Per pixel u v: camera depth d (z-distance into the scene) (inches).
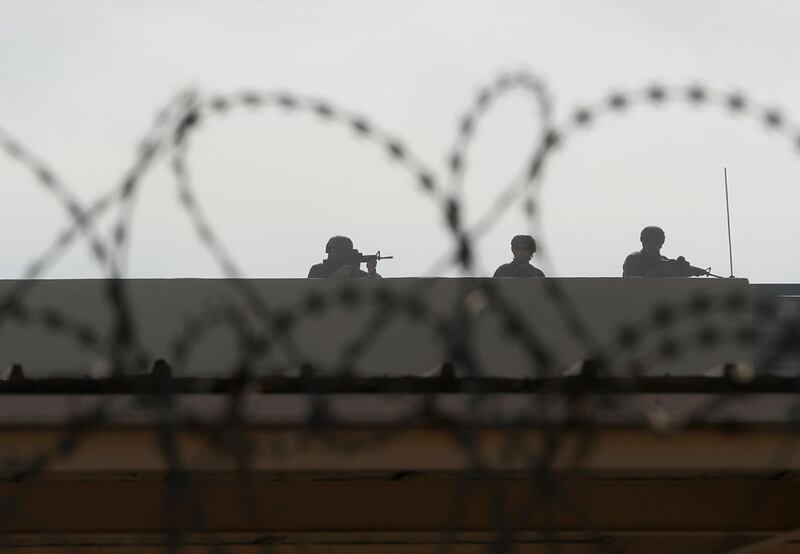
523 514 551.8
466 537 887.7
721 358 951.6
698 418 658.8
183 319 1015.6
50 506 842.2
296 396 684.1
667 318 541.0
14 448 709.3
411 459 705.0
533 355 540.1
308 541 913.5
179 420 543.8
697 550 960.3
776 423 721.6
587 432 575.2
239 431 549.0
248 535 852.6
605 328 1019.3
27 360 1009.5
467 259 526.0
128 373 531.2
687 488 874.1
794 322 542.6
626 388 560.7
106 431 700.7
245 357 537.6
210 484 816.9
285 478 830.5
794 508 877.2
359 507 856.9
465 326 528.7
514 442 547.8
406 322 985.5
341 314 994.7
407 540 911.0
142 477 778.8
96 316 1013.8
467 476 677.9
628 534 874.1
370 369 984.3
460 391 698.8
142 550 927.7
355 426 695.7
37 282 1012.5
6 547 917.8
